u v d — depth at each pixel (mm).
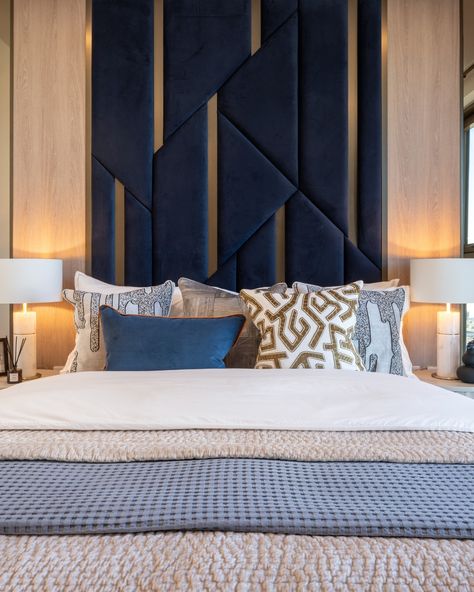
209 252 3113
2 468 1206
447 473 1178
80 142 3104
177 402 1581
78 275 2924
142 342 2244
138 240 3057
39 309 3109
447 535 929
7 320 4277
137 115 3057
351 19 3096
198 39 3055
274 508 985
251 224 3043
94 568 849
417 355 3111
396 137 3104
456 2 3107
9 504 1005
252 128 3051
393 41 3102
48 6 3102
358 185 3088
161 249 3061
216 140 3111
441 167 3115
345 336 2271
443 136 3117
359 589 817
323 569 846
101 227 3066
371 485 1103
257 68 3047
